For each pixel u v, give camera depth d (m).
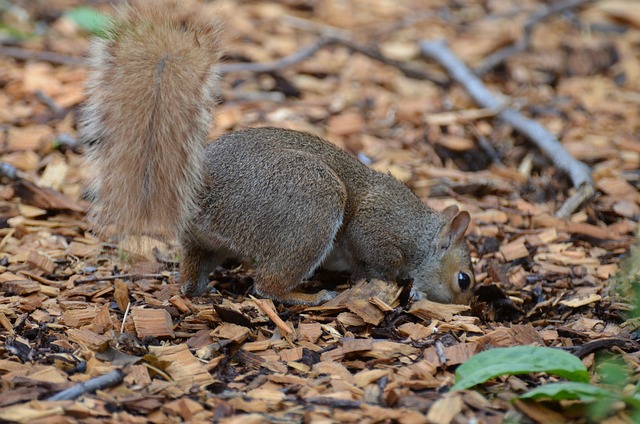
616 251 12.06
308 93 16.86
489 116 15.95
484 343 8.84
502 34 19.78
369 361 8.51
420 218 10.84
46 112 15.01
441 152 14.95
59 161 13.50
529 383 8.04
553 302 10.53
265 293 9.81
